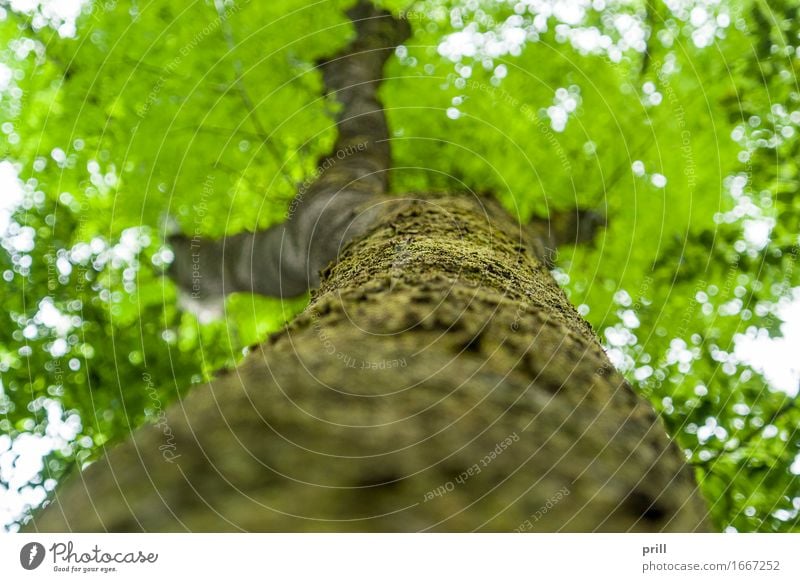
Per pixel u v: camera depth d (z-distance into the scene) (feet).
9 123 15.24
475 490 2.54
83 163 15.38
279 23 14.90
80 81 14.84
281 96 15.05
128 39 14.74
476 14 17.26
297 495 2.28
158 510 2.26
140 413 17.57
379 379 3.14
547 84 16.44
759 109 16.35
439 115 16.24
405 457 2.55
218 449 2.47
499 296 5.24
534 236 12.86
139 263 17.21
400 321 4.22
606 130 15.96
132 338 17.92
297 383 2.97
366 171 13.44
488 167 15.61
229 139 15.07
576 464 3.03
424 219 9.16
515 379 3.72
